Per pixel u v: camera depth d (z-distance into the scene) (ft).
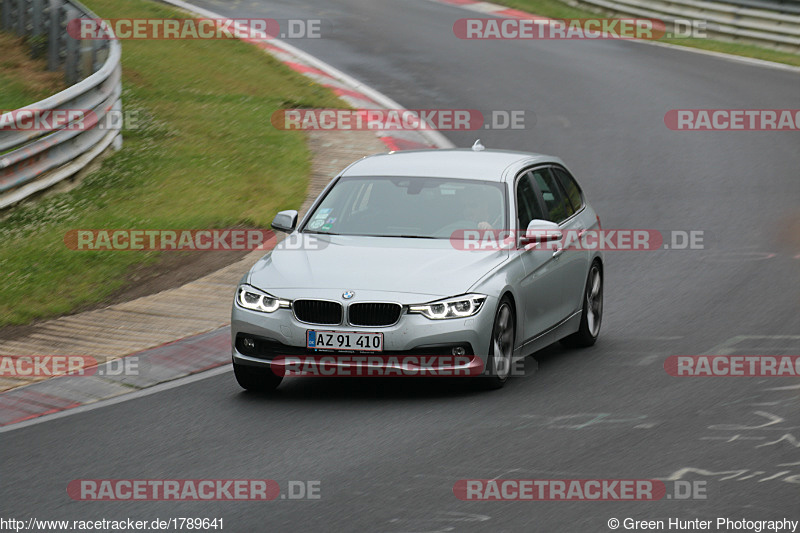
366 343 96.84
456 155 119.03
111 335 123.95
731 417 91.76
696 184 207.51
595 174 216.13
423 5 416.05
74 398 102.27
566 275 115.03
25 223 166.81
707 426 89.40
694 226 179.73
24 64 250.37
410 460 82.23
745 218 183.52
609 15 407.44
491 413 94.27
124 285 144.77
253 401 99.91
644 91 286.66
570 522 69.82
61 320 130.31
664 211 190.19
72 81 235.61
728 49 351.87
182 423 93.45
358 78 291.58
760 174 213.66
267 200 186.29
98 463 83.46
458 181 112.68
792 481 76.43
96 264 151.02
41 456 85.51
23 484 79.10
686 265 156.46
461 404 97.35
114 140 209.26
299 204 185.57
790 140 239.91
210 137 224.74
